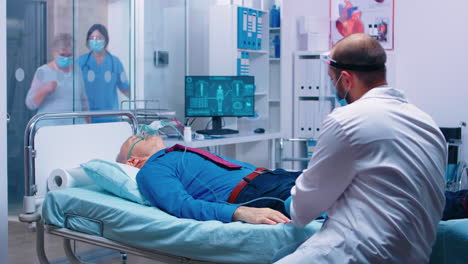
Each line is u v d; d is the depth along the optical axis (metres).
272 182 2.33
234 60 5.05
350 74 1.64
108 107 4.41
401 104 1.57
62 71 4.15
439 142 1.57
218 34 5.07
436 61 5.23
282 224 1.97
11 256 3.37
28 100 4.02
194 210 2.22
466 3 5.07
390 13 5.40
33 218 2.64
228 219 2.13
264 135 4.77
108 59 4.39
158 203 2.37
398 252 1.46
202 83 4.67
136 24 4.83
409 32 5.34
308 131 5.25
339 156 1.51
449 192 2.20
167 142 3.98
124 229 2.32
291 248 1.83
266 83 5.43
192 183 2.46
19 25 3.94
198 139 4.20
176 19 5.25
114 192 2.62
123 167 2.67
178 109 5.32
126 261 3.31
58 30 4.12
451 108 5.19
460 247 1.86
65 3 4.14
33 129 2.71
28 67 4.01
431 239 1.55
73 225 2.54
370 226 1.48
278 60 5.52
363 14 5.49
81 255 3.41
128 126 3.33
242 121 5.39
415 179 1.48
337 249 1.51
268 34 5.39
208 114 4.71
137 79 4.84
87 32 4.25
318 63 5.20
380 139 1.49
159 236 2.19
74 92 4.21
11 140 4.04
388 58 5.32
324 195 1.57
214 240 2.04
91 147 3.09
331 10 5.57
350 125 1.50
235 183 2.40
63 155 2.92
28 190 2.68
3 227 2.49
